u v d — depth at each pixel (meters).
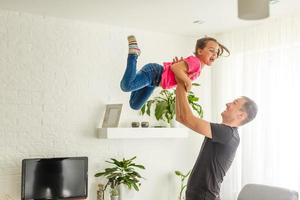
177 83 1.97
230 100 4.57
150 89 2.12
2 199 3.50
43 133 3.83
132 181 3.94
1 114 3.63
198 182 2.05
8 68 3.68
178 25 4.22
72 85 3.99
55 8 3.62
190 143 4.72
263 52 4.19
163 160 4.51
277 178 3.98
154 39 4.50
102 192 3.98
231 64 4.54
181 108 1.96
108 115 4.08
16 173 3.67
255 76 4.25
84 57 4.07
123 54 4.29
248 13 1.76
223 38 4.62
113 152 4.19
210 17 3.91
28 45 3.78
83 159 3.85
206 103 4.82
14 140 3.68
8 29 3.69
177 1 3.39
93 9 3.65
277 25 4.05
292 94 3.88
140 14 3.80
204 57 2.02
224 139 2.06
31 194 3.57
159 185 4.46
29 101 3.77
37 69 3.82
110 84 4.21
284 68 3.97
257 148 4.21
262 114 4.16
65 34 3.98
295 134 3.84
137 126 4.19
